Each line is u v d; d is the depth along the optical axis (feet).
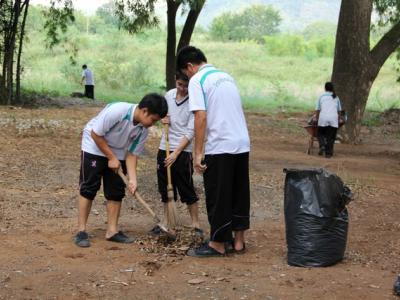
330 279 19.76
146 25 95.71
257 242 24.31
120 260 21.13
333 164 49.29
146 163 41.78
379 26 91.09
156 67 176.45
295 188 21.25
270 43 238.68
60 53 183.21
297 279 19.66
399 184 40.32
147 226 26.16
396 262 22.02
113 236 23.34
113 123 22.09
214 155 21.44
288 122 84.12
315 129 54.54
